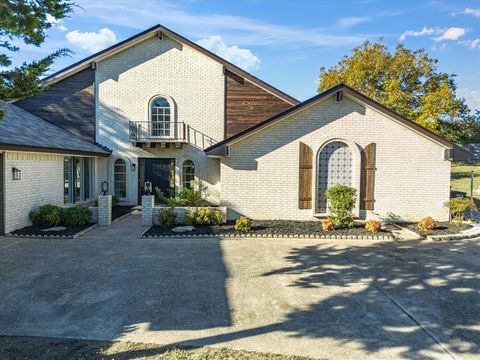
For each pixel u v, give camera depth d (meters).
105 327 4.87
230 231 11.10
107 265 7.70
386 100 31.09
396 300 5.92
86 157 16.73
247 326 4.94
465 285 6.66
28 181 11.73
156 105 17.44
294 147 12.80
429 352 4.32
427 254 8.84
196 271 7.35
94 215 12.45
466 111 30.11
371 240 10.39
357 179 12.79
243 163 12.81
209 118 17.28
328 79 35.47
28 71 5.30
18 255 8.45
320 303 5.77
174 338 4.58
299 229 11.42
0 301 5.74
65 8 5.14
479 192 19.70
